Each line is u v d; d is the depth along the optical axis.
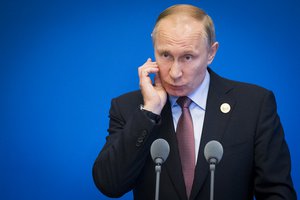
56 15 11.57
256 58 11.09
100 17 11.49
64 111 11.35
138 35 11.41
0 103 11.41
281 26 11.08
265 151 6.74
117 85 11.36
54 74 11.44
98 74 11.39
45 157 11.30
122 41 11.41
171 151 6.78
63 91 11.39
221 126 6.89
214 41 6.92
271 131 6.86
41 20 11.58
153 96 6.82
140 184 6.99
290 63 10.99
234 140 6.83
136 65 11.37
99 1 11.52
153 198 6.84
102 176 6.84
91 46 11.44
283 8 11.09
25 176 11.30
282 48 11.05
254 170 6.94
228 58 11.15
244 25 11.17
